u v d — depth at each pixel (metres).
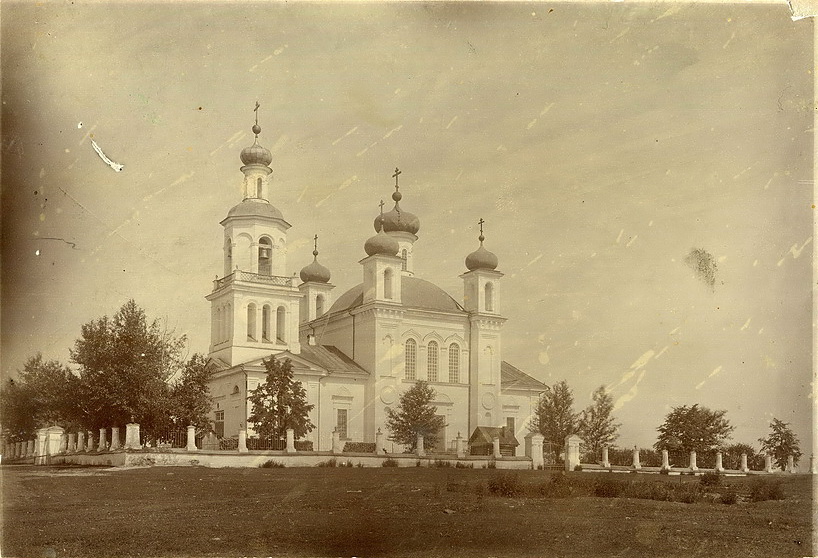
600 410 28.34
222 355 38.12
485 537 14.57
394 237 46.81
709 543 14.26
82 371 25.55
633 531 14.97
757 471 25.02
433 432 36.56
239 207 39.09
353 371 40.81
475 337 43.97
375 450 34.72
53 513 16.09
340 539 14.54
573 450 28.14
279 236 39.66
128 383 26.02
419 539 14.70
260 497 18.09
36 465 24.38
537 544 14.20
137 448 24.05
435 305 44.44
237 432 35.59
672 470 26.59
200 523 15.33
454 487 20.00
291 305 39.81
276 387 32.62
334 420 40.16
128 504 17.05
